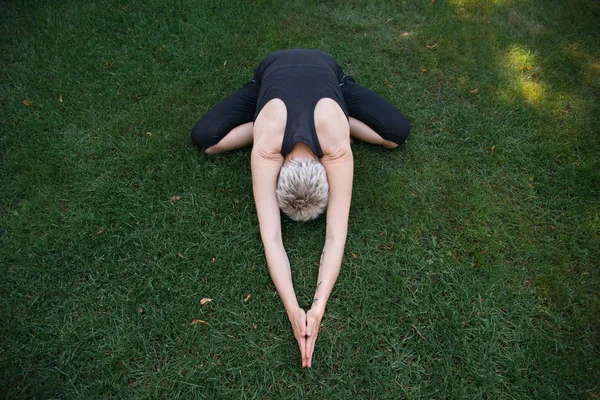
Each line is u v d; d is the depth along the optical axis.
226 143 2.87
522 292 2.45
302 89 2.42
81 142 3.00
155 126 3.11
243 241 2.61
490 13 3.98
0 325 2.26
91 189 2.78
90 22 3.70
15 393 2.08
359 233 2.64
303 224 2.65
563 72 3.57
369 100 2.91
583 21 3.95
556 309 2.40
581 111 3.32
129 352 2.21
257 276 2.47
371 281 2.47
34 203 2.69
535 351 2.25
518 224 2.72
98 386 2.11
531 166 2.99
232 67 3.48
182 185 2.81
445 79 3.49
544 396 2.12
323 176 2.28
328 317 2.35
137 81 3.35
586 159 3.04
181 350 2.24
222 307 2.38
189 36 3.63
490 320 2.34
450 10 3.98
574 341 2.29
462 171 2.96
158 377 2.15
